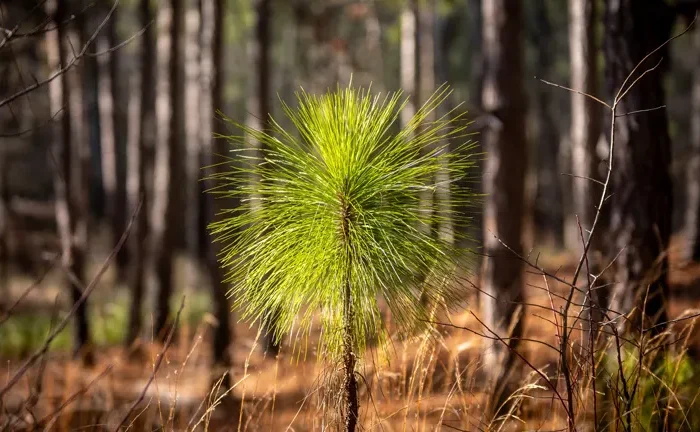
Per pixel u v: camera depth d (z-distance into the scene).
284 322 2.37
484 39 6.71
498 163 6.45
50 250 16.75
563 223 22.47
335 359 2.34
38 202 21.84
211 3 8.04
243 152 7.64
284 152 2.34
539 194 20.80
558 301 5.19
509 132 6.49
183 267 18.14
